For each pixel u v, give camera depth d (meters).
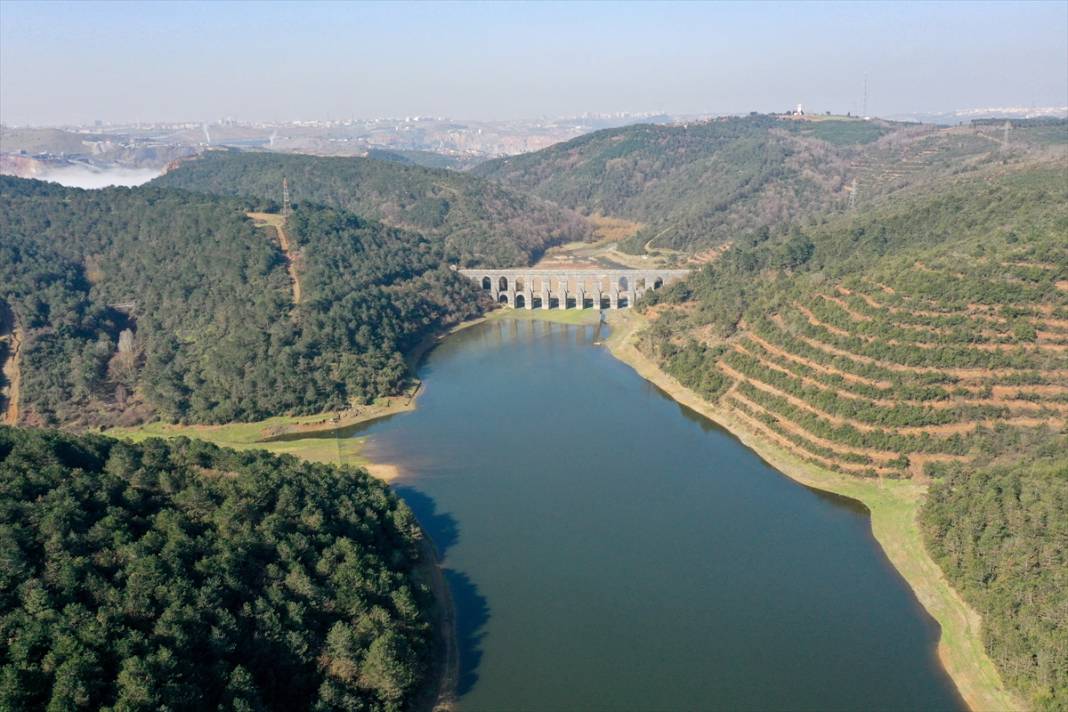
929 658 126.88
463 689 122.44
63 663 94.06
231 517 132.88
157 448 151.75
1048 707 108.00
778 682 122.12
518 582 150.38
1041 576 127.25
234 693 101.88
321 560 130.50
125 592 108.81
